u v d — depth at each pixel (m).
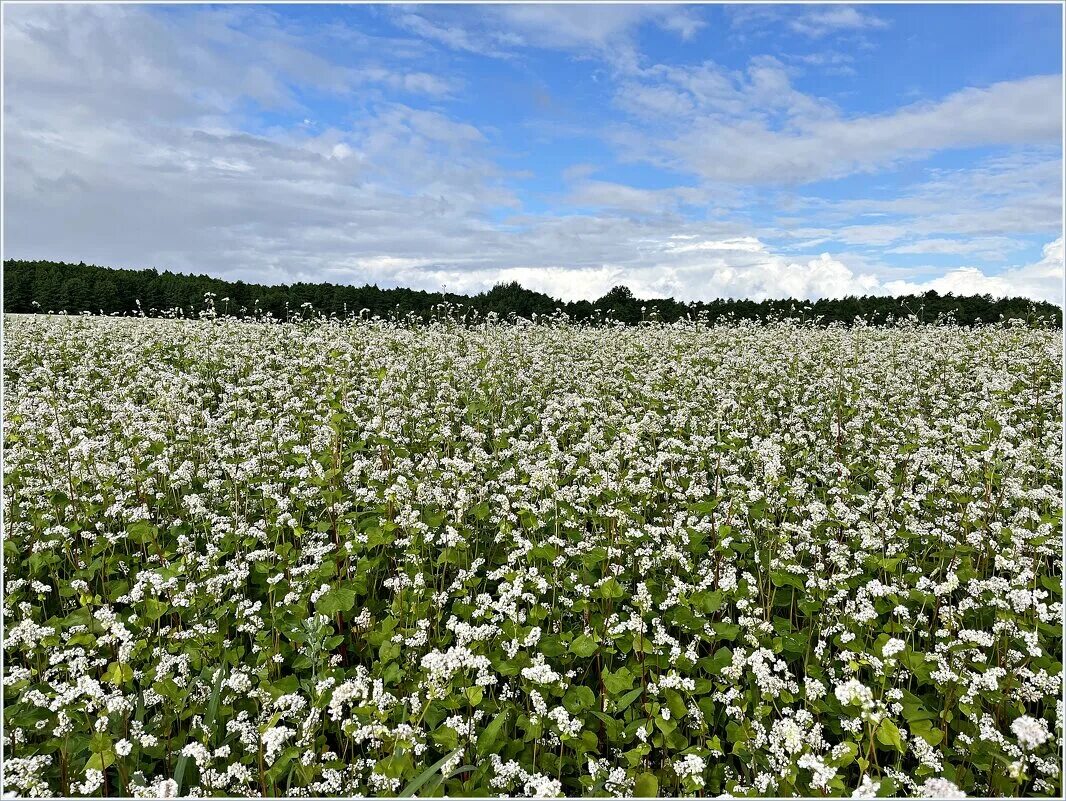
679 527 6.34
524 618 5.21
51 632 4.58
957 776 4.03
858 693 3.64
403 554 6.50
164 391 11.12
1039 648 4.62
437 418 10.92
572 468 8.32
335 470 7.10
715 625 4.90
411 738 3.77
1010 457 7.91
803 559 6.72
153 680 4.44
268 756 3.73
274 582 5.29
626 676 4.31
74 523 6.47
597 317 27.44
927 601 5.10
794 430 10.10
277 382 12.06
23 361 14.29
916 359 14.91
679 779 3.92
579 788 4.16
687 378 13.55
